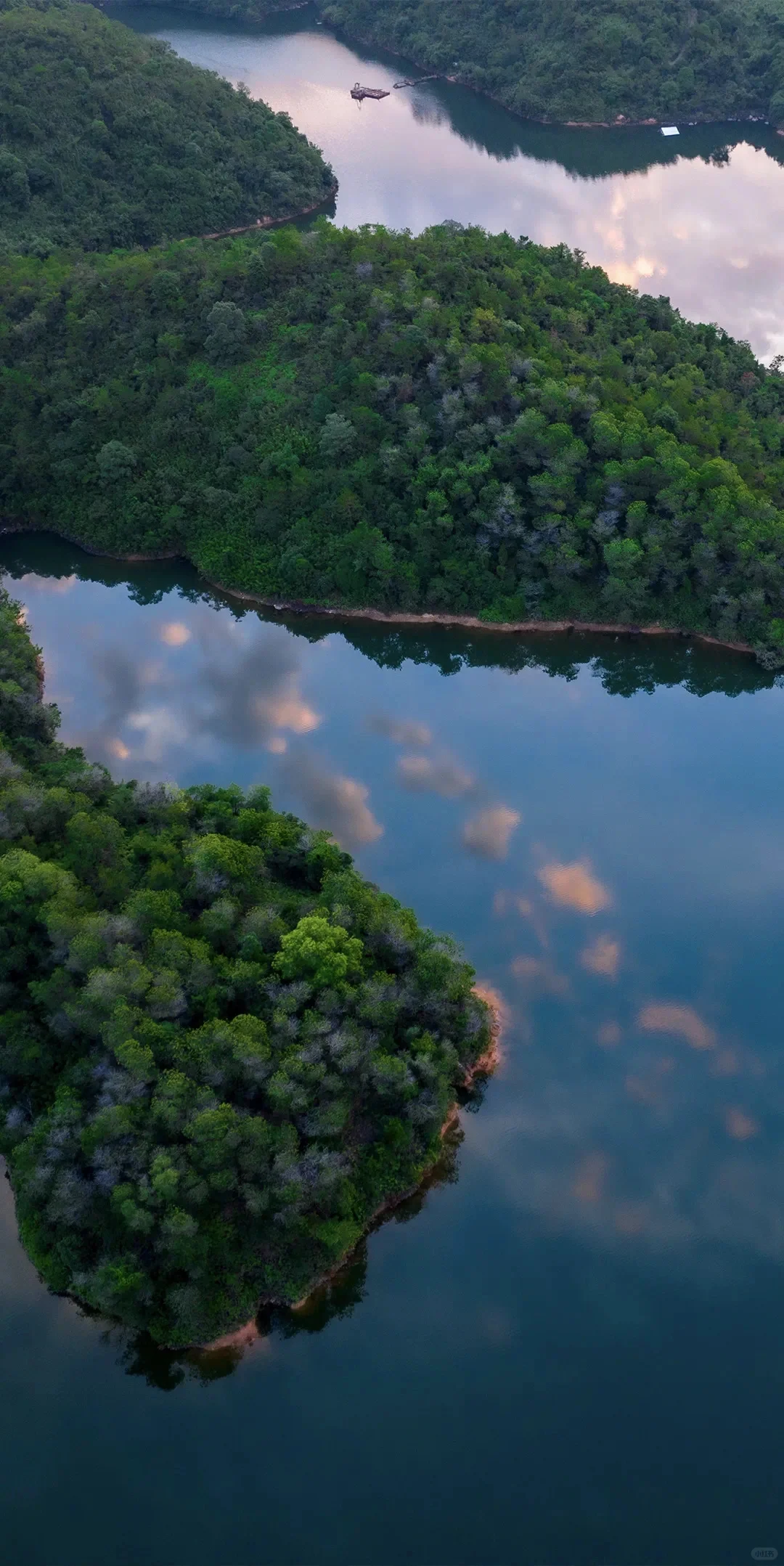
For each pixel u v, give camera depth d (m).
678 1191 88.56
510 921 107.19
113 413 150.25
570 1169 89.75
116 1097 79.19
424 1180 88.38
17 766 105.75
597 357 147.62
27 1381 77.69
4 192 192.50
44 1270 80.50
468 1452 74.12
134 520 146.75
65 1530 71.31
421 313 141.62
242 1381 77.75
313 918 89.38
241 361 151.25
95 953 86.44
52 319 158.12
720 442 138.38
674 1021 99.94
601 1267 83.88
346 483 138.38
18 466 151.75
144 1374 78.19
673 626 136.00
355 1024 85.19
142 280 157.50
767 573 130.25
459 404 135.88
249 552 142.50
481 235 167.88
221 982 87.50
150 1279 77.44
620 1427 75.38
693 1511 71.69
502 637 137.62
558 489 132.00
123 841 100.12
